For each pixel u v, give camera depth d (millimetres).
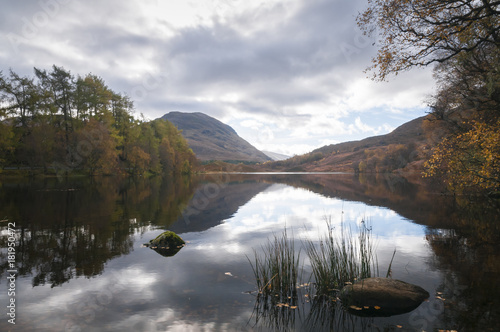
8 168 46531
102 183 38594
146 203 20562
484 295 5621
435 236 10773
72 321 4629
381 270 7125
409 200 22219
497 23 10828
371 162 135000
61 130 49094
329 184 47031
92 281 6406
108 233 11266
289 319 4809
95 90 54406
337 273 6246
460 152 15977
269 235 11188
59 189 28141
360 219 14617
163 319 4730
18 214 15000
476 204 18672
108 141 48531
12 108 47906
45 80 49469
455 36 11414
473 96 17078
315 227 12766
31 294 5691
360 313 5062
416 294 5477
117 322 4617
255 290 5949
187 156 99312
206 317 4820
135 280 6480
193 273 6938
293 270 5902
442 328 4469
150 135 72188
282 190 34781
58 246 9328
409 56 11820
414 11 10930
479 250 8867
